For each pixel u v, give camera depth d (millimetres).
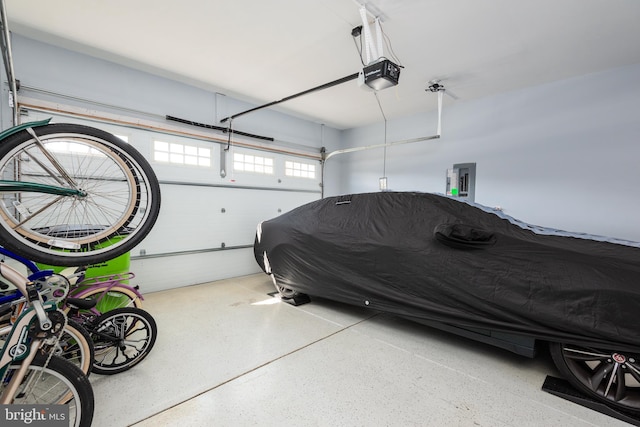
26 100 2908
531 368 2080
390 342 2484
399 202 2900
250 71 3686
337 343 2453
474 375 1982
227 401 1694
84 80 3289
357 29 2725
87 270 2199
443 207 2709
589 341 1642
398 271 2424
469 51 3104
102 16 2604
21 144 1173
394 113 5363
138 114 3688
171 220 4027
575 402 1704
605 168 3471
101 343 1958
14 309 1427
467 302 2068
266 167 5184
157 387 1825
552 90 3844
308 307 3389
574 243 2113
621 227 3373
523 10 2424
